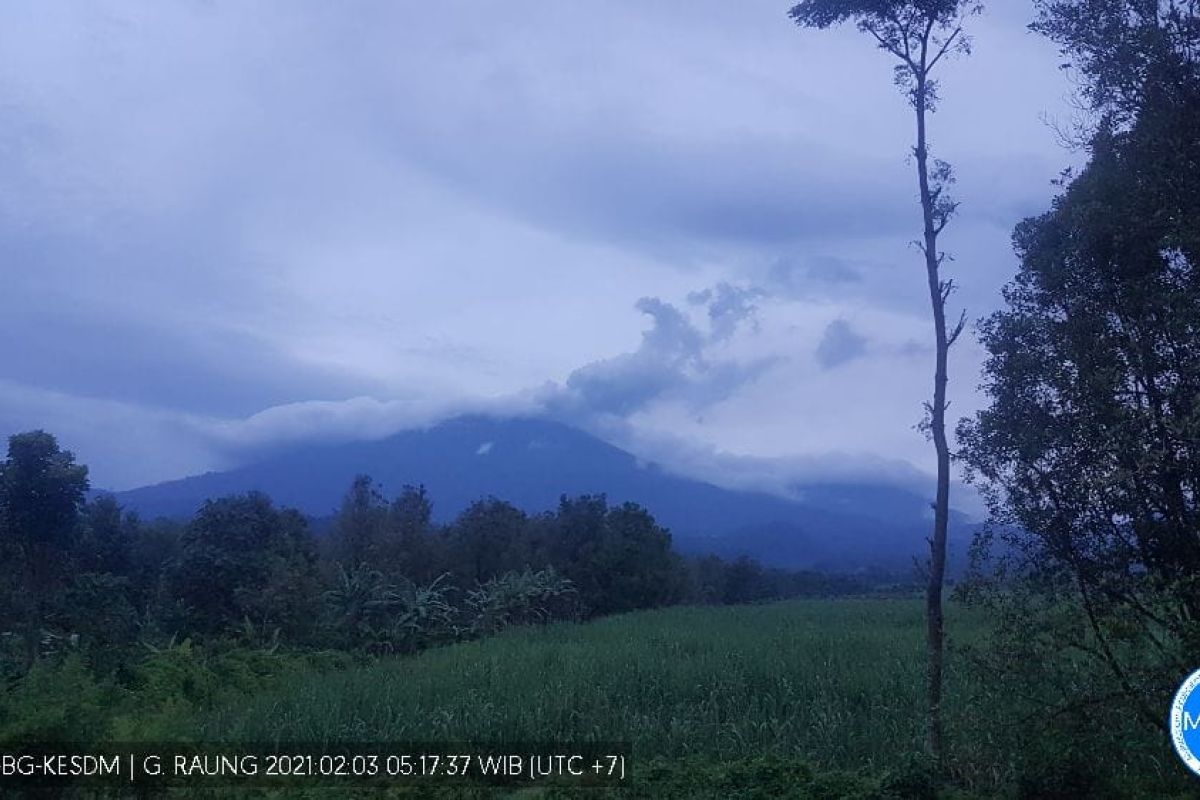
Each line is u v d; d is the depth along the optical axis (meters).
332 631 28.23
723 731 11.35
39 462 24.50
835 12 10.77
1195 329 8.43
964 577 9.73
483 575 43.28
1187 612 8.81
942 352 10.31
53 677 10.96
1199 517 8.78
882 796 8.87
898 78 10.84
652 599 49.00
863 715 11.84
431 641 29.48
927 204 10.60
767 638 21.45
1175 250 8.80
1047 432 9.15
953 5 10.58
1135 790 8.57
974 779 9.50
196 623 28.50
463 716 12.21
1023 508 9.35
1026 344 9.45
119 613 25.02
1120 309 9.19
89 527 34.34
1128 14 9.33
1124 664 9.00
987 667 9.38
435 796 9.60
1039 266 9.55
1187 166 8.80
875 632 22.95
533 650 20.30
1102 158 9.38
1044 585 9.34
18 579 24.38
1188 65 8.93
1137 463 8.62
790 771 9.33
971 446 9.70
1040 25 9.62
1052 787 8.86
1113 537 9.13
